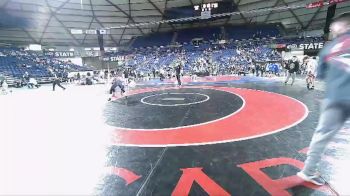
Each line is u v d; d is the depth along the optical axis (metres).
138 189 2.86
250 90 12.52
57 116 7.59
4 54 30.78
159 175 3.19
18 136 5.39
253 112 7.05
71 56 41.34
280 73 22.05
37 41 38.16
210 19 35.91
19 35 35.91
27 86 21.27
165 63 34.75
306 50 28.30
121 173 3.32
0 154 4.25
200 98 10.44
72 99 11.65
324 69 2.77
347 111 2.61
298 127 5.23
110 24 38.78
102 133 5.43
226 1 31.45
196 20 36.59
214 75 27.05
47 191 2.92
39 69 28.44
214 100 9.66
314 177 2.84
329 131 2.69
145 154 3.99
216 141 4.49
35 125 6.43
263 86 14.07
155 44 43.97
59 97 12.77
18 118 7.44
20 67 27.16
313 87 11.66
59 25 36.34
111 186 2.97
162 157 3.82
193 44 41.50
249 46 35.56
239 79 20.22
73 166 3.64
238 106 8.15
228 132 5.07
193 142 4.50
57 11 33.50
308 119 5.91
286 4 31.41
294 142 4.26
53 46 40.06
